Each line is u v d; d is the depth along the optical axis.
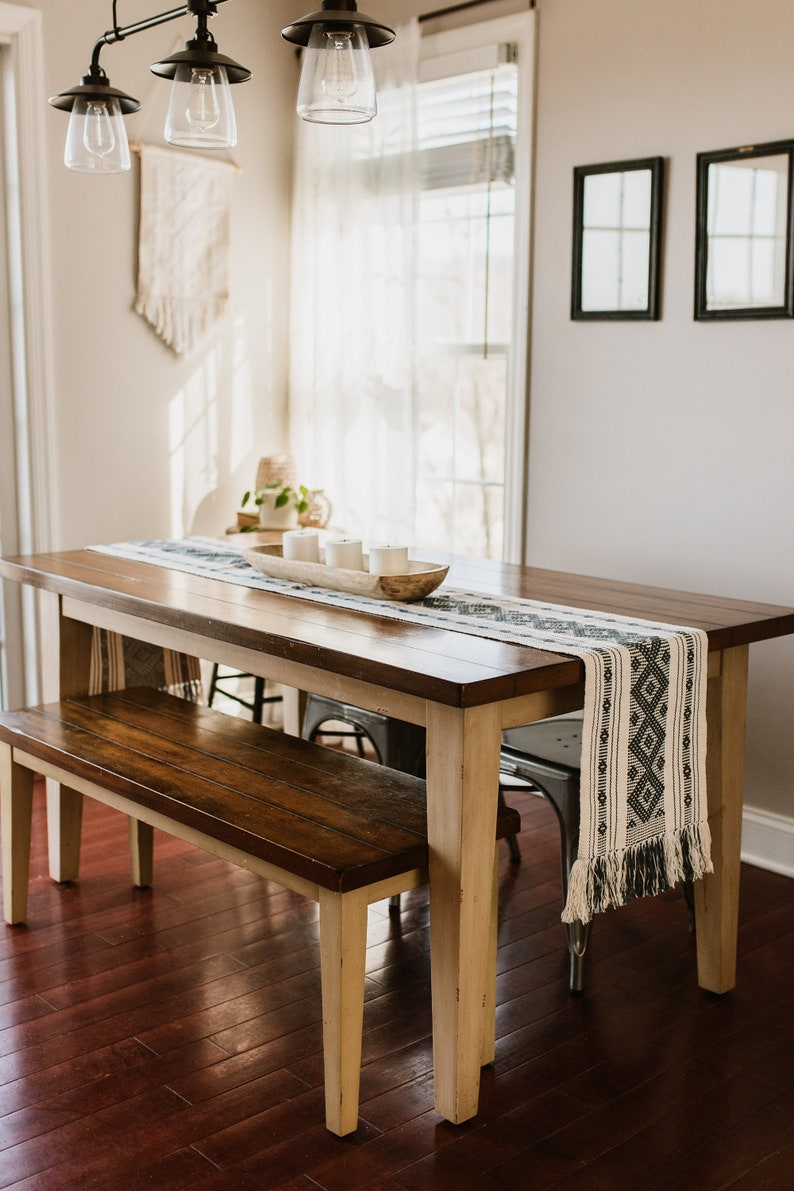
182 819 2.27
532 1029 2.43
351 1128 2.07
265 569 2.85
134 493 4.13
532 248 3.70
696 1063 2.30
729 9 3.12
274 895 3.06
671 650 2.20
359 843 2.06
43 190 3.71
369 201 4.12
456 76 3.84
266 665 2.40
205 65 2.29
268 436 4.56
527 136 3.64
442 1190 1.92
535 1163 2.00
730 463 3.27
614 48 3.40
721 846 2.50
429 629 2.29
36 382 3.79
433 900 2.07
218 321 4.29
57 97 2.59
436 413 4.20
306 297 4.43
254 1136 2.06
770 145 3.06
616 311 3.47
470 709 1.96
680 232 3.30
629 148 3.40
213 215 4.20
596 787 2.11
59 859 3.09
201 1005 2.50
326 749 2.65
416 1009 2.51
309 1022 2.44
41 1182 1.93
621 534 3.57
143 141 3.95
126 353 4.03
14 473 3.89
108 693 3.13
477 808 2.02
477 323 4.02
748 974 2.67
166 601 2.53
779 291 3.08
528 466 3.81
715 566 3.34
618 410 3.53
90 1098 2.17
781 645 3.19
